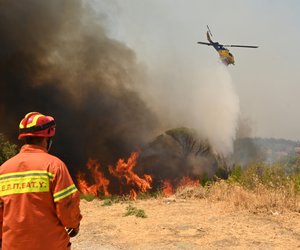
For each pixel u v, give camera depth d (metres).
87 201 9.30
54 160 2.50
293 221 6.23
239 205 7.28
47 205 2.45
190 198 8.81
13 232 2.42
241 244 5.14
